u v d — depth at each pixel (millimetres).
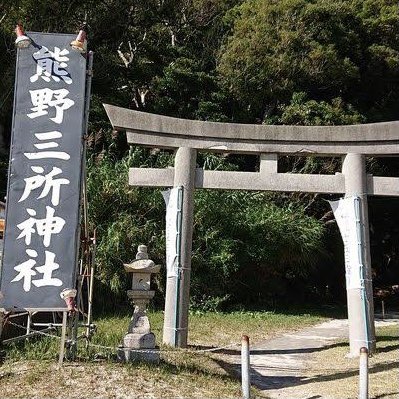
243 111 21422
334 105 20219
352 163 10164
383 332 12812
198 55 23719
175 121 10281
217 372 7488
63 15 18062
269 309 16844
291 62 20250
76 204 6602
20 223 6508
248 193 17234
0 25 17266
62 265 6426
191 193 10094
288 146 10305
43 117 6809
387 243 25000
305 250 16875
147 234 14688
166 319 9555
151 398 5633
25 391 5598
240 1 25188
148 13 20875
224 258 15141
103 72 19812
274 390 7051
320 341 11352
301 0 20906
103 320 11906
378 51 21859
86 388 5730
